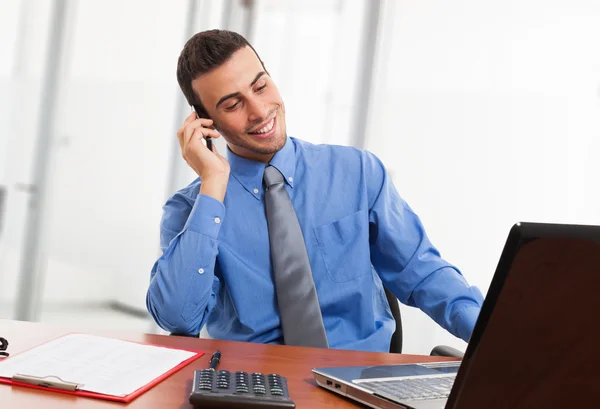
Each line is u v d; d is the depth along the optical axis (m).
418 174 3.69
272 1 3.88
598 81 3.43
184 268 1.62
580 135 3.47
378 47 3.74
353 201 1.91
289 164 1.85
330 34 3.81
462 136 3.62
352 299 1.84
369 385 1.10
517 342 0.82
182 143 1.75
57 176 3.65
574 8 3.46
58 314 3.71
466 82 3.61
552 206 3.50
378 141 3.75
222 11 3.91
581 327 0.83
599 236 0.81
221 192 1.69
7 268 3.56
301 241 1.71
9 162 3.51
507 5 3.55
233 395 0.99
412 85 3.69
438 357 1.48
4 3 3.44
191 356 1.29
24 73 3.52
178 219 1.87
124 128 3.81
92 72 3.70
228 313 1.83
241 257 1.80
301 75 3.85
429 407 0.99
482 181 3.59
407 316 3.58
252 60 1.74
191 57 1.73
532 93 3.52
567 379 0.86
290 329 1.65
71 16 3.62
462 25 3.62
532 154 3.53
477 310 1.70
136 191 3.86
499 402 0.86
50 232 3.65
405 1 3.70
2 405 0.96
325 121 3.82
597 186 3.45
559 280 0.80
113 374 1.13
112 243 3.82
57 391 1.04
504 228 3.56
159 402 1.03
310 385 1.18
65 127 3.65
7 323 1.45
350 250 1.86
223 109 1.72
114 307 3.84
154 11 3.85
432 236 3.66
